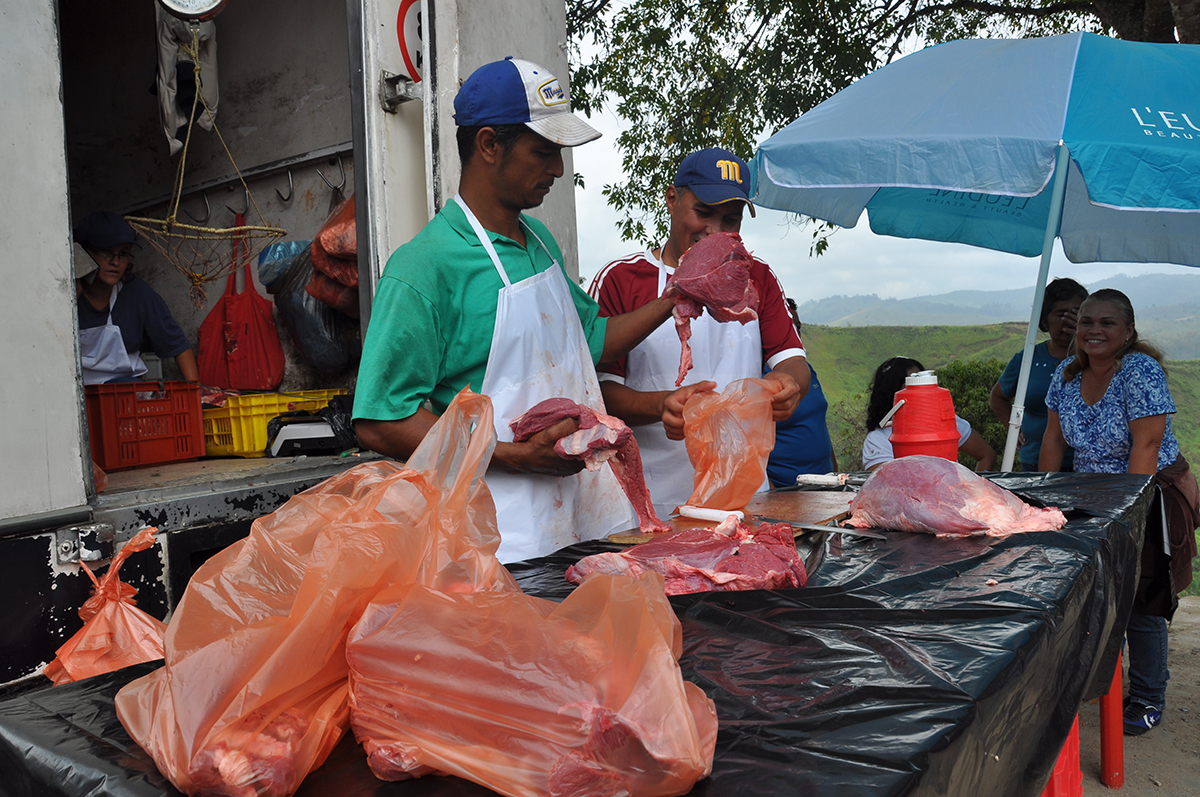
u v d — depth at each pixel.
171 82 4.28
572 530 2.40
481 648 0.93
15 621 2.46
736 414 2.48
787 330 3.27
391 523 1.08
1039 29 9.88
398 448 2.06
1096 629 1.86
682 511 2.44
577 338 2.49
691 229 2.95
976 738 1.02
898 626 1.36
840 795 0.81
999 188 3.44
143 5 5.21
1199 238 5.55
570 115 2.17
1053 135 3.35
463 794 0.88
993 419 8.47
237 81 5.03
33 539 2.49
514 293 2.27
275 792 0.86
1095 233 5.88
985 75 3.84
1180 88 3.61
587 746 0.83
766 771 0.87
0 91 2.42
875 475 2.33
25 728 1.08
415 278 2.09
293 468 3.67
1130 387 3.60
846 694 1.06
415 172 3.70
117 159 5.52
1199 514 3.71
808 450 3.90
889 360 4.41
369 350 2.05
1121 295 3.71
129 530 2.82
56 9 2.54
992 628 1.34
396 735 0.93
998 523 2.08
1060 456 4.11
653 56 10.52
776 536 1.94
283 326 4.86
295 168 4.90
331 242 3.99
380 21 3.50
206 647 0.93
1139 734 3.74
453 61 3.57
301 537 1.14
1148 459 3.55
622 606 0.93
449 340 2.23
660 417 2.78
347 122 4.65
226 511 3.20
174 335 4.62
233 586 1.06
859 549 2.03
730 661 1.21
